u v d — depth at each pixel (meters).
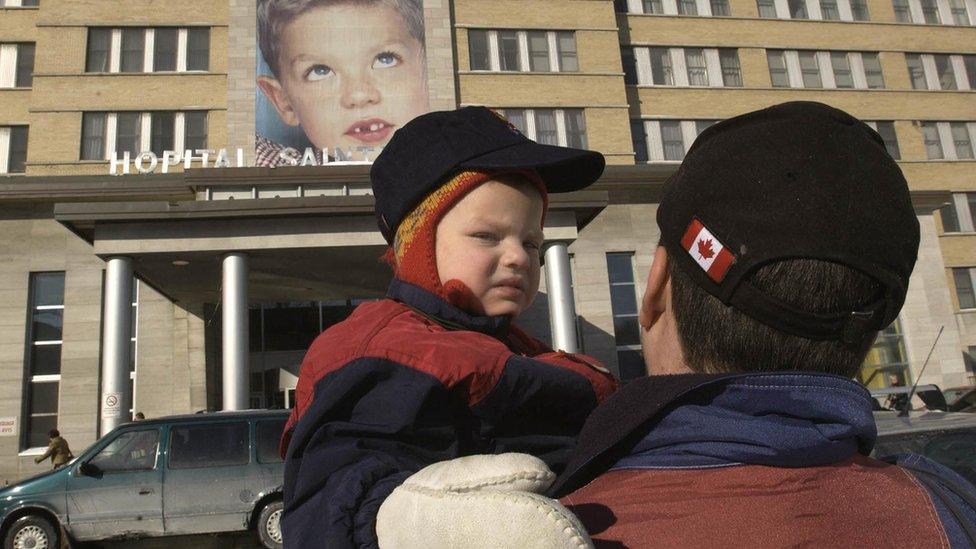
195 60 22.73
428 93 22.92
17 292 19.30
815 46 27.95
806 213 0.80
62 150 21.59
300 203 14.15
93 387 19.06
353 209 14.26
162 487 8.63
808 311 0.81
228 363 13.84
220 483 8.73
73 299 19.44
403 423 1.06
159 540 9.82
